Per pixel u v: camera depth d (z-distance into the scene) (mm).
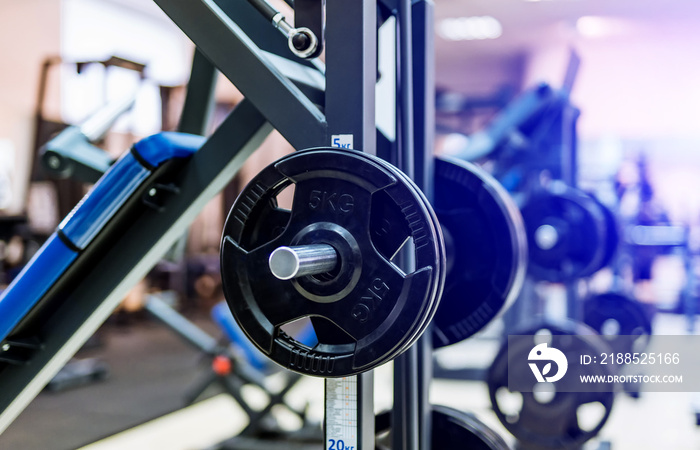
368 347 918
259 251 983
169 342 5738
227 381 3104
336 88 1055
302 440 3080
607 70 8203
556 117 2783
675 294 6738
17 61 5957
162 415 3592
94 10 6250
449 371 4348
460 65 8922
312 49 1051
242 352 3156
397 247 948
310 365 956
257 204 991
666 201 8047
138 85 2723
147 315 6660
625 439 3254
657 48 7965
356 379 1072
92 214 1265
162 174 1303
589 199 2574
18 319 1293
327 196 961
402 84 1255
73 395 3988
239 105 1286
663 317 6945
